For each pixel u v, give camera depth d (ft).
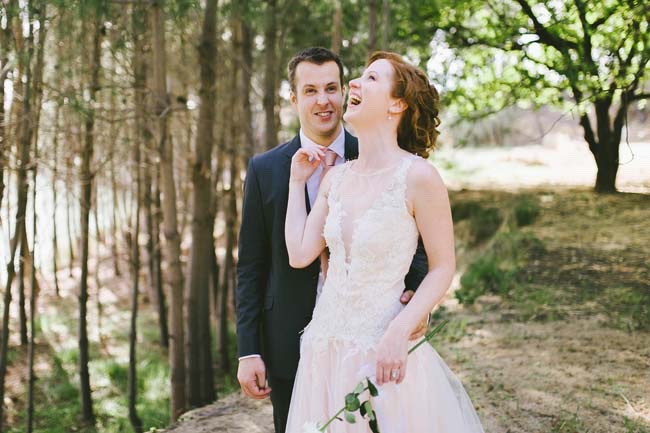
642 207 25.58
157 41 16.03
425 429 5.88
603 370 12.07
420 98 5.93
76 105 15.26
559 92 18.83
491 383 11.80
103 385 22.40
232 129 24.72
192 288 20.10
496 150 47.34
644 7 12.64
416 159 5.74
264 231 7.09
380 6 23.56
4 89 16.22
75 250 41.52
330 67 7.01
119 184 32.32
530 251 21.38
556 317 15.81
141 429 18.53
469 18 24.34
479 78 24.88
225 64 24.57
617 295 16.78
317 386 6.06
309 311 6.91
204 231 19.88
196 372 20.22
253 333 6.95
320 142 7.15
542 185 34.35
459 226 28.43
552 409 10.51
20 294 25.53
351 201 5.89
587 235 22.43
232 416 11.97
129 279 34.73
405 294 5.82
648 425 9.73
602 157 29.55
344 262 5.87
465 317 16.61
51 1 13.75
